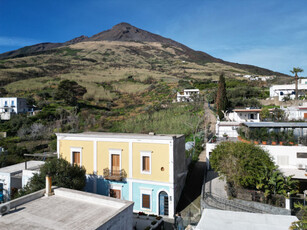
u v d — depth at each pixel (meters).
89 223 11.32
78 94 96.38
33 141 54.88
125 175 23.42
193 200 24.06
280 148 24.92
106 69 189.62
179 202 23.75
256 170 20.69
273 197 20.22
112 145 24.00
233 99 69.31
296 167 24.39
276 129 27.05
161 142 22.31
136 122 63.06
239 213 13.42
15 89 112.25
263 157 21.86
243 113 50.88
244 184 21.09
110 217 10.88
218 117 57.28
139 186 23.00
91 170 24.72
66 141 25.86
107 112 81.38
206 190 23.27
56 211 12.61
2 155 37.25
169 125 54.22
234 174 20.97
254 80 136.12
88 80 141.25
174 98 94.81
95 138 24.61
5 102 80.38
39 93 101.38
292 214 19.16
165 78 151.00
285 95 72.44
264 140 26.41
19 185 25.08
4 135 58.69
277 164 24.91
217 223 12.22
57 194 14.91
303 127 26.47
